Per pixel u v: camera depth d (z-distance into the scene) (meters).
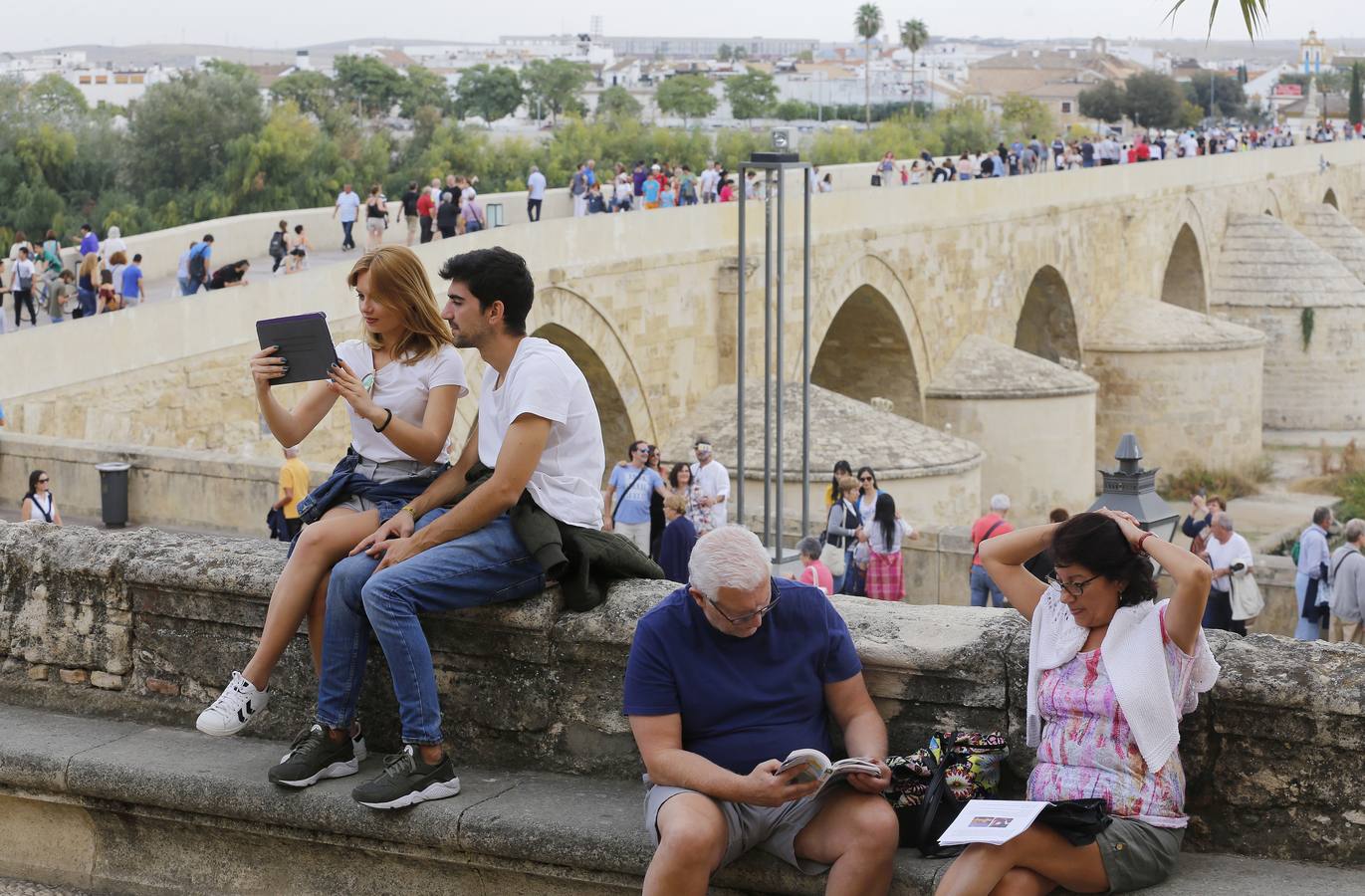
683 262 35.00
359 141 85.31
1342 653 5.57
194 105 72.69
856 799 5.37
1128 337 54.12
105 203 68.00
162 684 7.01
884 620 5.98
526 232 30.16
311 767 6.15
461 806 5.96
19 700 7.28
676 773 5.38
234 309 24.98
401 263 6.24
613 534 6.38
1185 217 62.31
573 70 173.88
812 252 37.94
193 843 6.47
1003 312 48.16
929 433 34.06
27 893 6.62
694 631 5.50
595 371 33.16
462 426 27.75
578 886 5.83
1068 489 44.41
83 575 7.07
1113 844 5.16
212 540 7.14
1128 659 5.33
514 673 6.33
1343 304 65.12
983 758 5.52
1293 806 5.51
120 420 23.03
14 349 21.42
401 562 5.95
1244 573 17.98
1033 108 136.12
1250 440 55.44
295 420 6.38
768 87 187.38
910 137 107.25
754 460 31.95
